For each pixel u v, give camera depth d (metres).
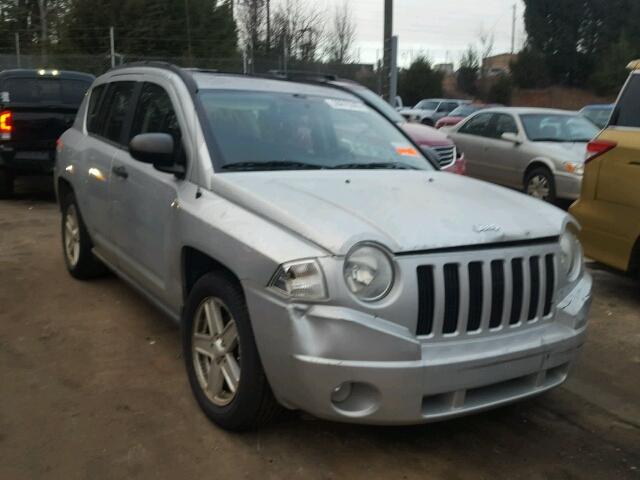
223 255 3.40
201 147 4.00
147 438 3.53
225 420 3.53
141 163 4.59
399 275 3.04
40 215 9.30
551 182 10.54
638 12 50.56
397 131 5.07
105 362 4.45
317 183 3.79
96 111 5.87
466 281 3.17
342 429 3.68
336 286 2.96
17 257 6.96
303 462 3.37
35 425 3.63
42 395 3.97
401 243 3.07
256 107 4.46
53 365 4.39
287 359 3.04
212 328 3.64
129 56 23.58
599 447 3.67
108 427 3.62
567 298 3.62
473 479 3.30
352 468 3.34
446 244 3.14
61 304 5.53
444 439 3.66
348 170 4.23
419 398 3.04
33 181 12.36
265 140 4.24
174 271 4.04
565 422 3.93
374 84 20.34
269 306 3.10
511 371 3.27
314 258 3.00
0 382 4.13
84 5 28.69
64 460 3.32
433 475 3.32
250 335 3.29
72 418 3.71
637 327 5.55
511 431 3.79
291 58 27.23
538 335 3.42
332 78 7.70
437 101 31.86
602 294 6.44
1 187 10.33
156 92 4.77
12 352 4.58
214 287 3.54
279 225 3.26
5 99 10.09
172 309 4.24
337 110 4.84
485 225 3.33
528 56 48.28
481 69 48.28
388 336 2.97
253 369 3.29
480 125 12.41
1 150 9.81
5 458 3.33
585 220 6.15
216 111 4.25
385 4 18.73
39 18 31.69
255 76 4.89
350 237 3.00
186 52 29.55
